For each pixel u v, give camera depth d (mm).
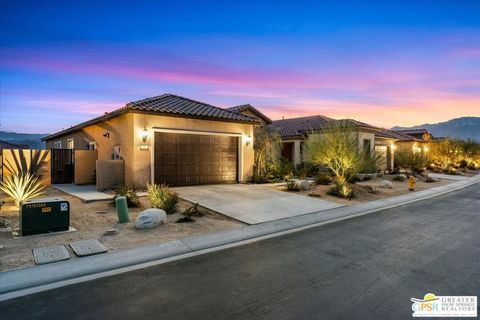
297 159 25031
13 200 10859
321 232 7895
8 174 13953
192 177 14656
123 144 13547
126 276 4883
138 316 3674
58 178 16203
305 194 13859
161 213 8211
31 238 6680
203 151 15047
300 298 4168
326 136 16781
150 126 13094
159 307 3893
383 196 14883
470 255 6082
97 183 12969
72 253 5895
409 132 41188
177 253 6059
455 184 21406
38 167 14688
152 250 6188
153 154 13211
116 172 13320
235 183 16250
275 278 4855
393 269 5277
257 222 8688
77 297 4148
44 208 7008
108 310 3809
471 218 9867
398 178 22422
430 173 30031
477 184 21781
